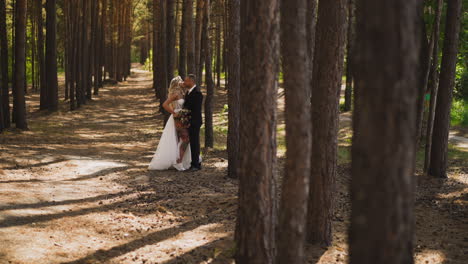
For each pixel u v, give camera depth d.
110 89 37.91
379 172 1.91
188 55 12.70
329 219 4.98
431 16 13.85
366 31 1.94
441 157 10.47
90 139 13.66
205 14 12.10
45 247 4.39
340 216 6.42
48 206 5.86
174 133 9.14
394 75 1.87
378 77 1.89
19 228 4.85
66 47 27.19
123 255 4.41
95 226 5.24
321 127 4.77
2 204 5.65
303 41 2.83
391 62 1.86
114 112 23.53
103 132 15.74
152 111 24.27
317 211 4.94
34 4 30.20
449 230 6.00
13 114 16.19
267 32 3.43
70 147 11.59
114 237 4.93
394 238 1.92
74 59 23.14
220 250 4.61
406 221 1.95
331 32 4.55
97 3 31.56
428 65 10.03
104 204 6.30
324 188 4.88
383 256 1.92
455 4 10.02
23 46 14.57
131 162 9.98
